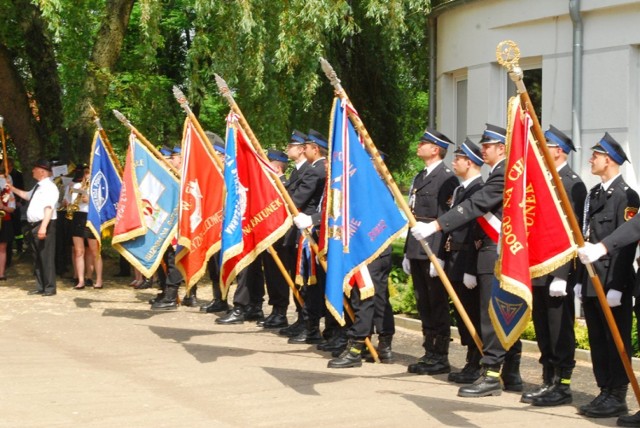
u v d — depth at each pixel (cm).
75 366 838
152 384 762
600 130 1091
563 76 1140
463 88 1348
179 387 751
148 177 1163
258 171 892
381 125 1953
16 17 1561
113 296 1337
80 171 1409
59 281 1473
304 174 988
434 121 1444
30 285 1432
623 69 1067
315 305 972
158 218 1163
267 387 754
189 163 1043
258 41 1391
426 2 1411
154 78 1628
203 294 1383
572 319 710
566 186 710
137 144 1166
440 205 818
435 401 705
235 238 876
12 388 738
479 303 772
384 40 1786
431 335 824
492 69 1244
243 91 1476
